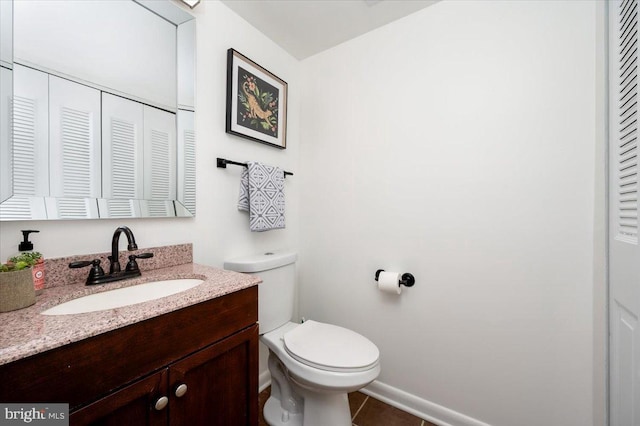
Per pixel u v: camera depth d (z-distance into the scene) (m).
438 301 1.35
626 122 0.82
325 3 1.34
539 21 1.12
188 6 1.20
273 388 1.38
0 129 0.75
